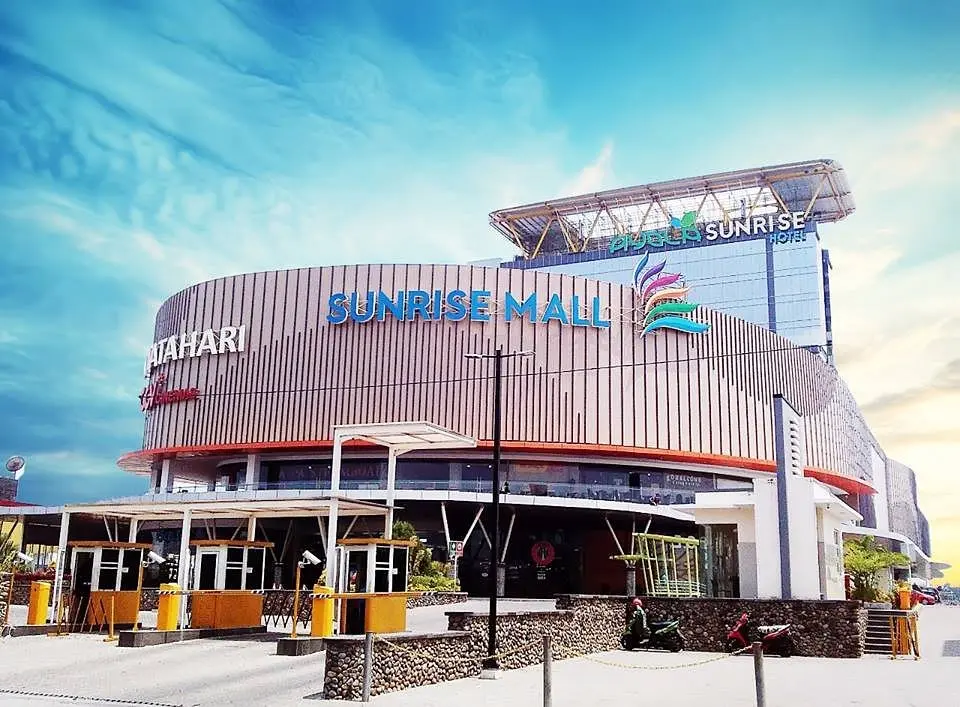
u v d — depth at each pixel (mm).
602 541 60719
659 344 65250
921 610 58969
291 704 15828
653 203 114875
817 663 24453
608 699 16969
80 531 61312
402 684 17250
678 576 33250
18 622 30750
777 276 119250
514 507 54500
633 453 61969
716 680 20219
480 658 20312
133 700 16438
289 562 57688
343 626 23484
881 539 98312
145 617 34344
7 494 67625
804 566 28812
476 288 63094
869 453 108000
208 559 28953
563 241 131000
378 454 60969
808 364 79625
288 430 62438
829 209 121062
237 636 26578
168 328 69375
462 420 60812
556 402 61844
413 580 42281
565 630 24469
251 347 64500
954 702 17000
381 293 63031
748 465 67000
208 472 74625
